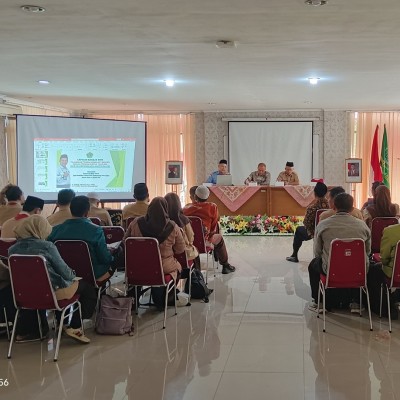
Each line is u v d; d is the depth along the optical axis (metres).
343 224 4.00
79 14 3.69
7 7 3.52
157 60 5.47
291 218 8.56
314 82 7.11
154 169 11.33
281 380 3.05
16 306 3.44
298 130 11.13
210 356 3.44
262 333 3.87
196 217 5.05
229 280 5.54
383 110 10.96
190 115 11.21
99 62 5.59
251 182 9.23
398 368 3.21
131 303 4.01
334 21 3.89
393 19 3.83
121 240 4.73
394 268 3.74
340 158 11.12
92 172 8.20
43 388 2.99
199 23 3.96
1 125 8.48
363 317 4.23
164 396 2.87
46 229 3.47
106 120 8.18
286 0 3.35
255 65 5.77
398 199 11.10
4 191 4.98
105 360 3.40
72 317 3.73
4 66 5.80
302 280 5.49
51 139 7.93
